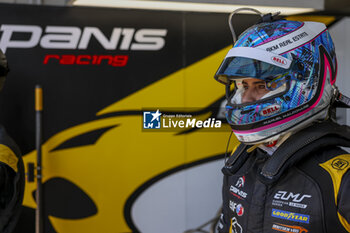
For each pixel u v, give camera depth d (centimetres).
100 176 595
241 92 254
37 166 545
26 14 567
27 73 571
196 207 626
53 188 584
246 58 237
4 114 568
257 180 241
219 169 629
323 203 213
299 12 618
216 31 620
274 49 235
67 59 581
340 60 655
